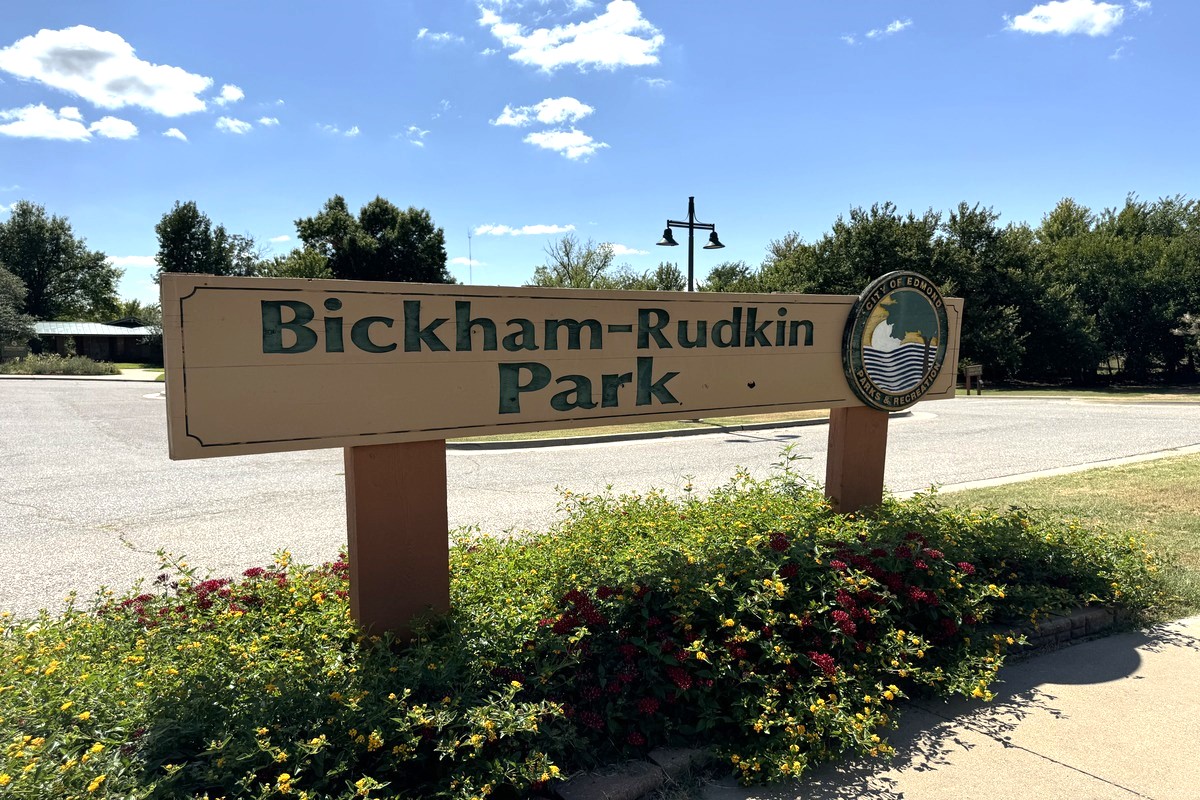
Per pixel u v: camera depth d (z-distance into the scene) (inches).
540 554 173.3
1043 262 1332.4
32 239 2511.1
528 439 482.9
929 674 132.1
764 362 181.8
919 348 204.8
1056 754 117.3
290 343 119.4
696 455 432.1
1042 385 1318.9
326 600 143.6
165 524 269.9
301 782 91.9
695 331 169.5
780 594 129.9
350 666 113.8
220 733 91.9
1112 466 379.6
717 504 218.2
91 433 549.0
